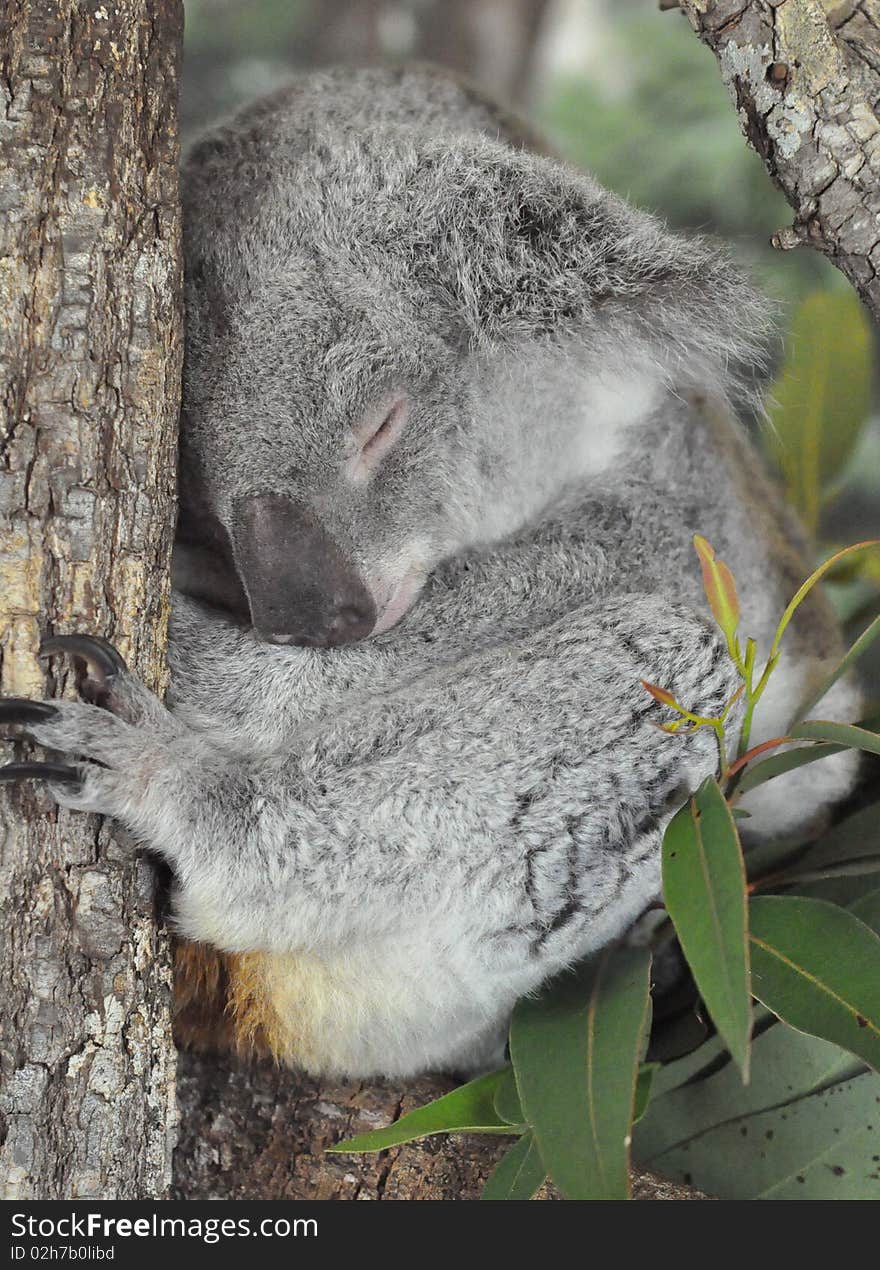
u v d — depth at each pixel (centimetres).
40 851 142
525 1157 145
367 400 150
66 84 143
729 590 143
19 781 142
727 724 148
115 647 143
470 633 151
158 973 144
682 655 148
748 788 147
